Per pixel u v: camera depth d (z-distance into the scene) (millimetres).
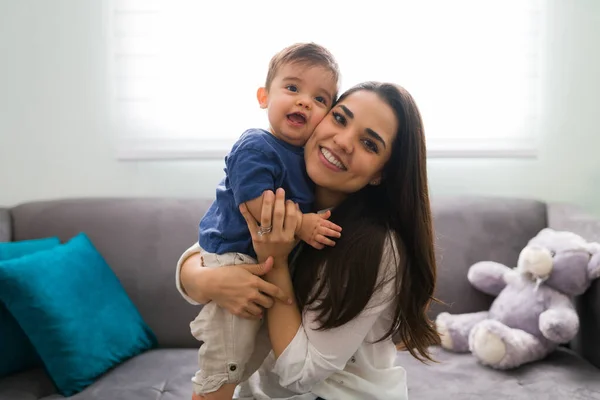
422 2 2152
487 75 2178
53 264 1641
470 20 2160
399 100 1060
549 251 1705
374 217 1118
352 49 2162
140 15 2158
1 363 1588
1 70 2184
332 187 1065
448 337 1717
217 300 1065
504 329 1595
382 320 1146
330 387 1124
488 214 1954
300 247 1167
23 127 2207
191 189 2225
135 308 1819
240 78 2180
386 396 1139
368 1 2150
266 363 1203
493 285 1804
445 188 2227
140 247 1906
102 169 2221
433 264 1126
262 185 1017
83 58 2182
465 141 2195
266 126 2191
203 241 1129
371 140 1041
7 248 1747
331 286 1051
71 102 2197
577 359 1650
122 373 1600
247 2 2156
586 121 2195
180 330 1852
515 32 2162
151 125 2199
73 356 1529
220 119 2195
